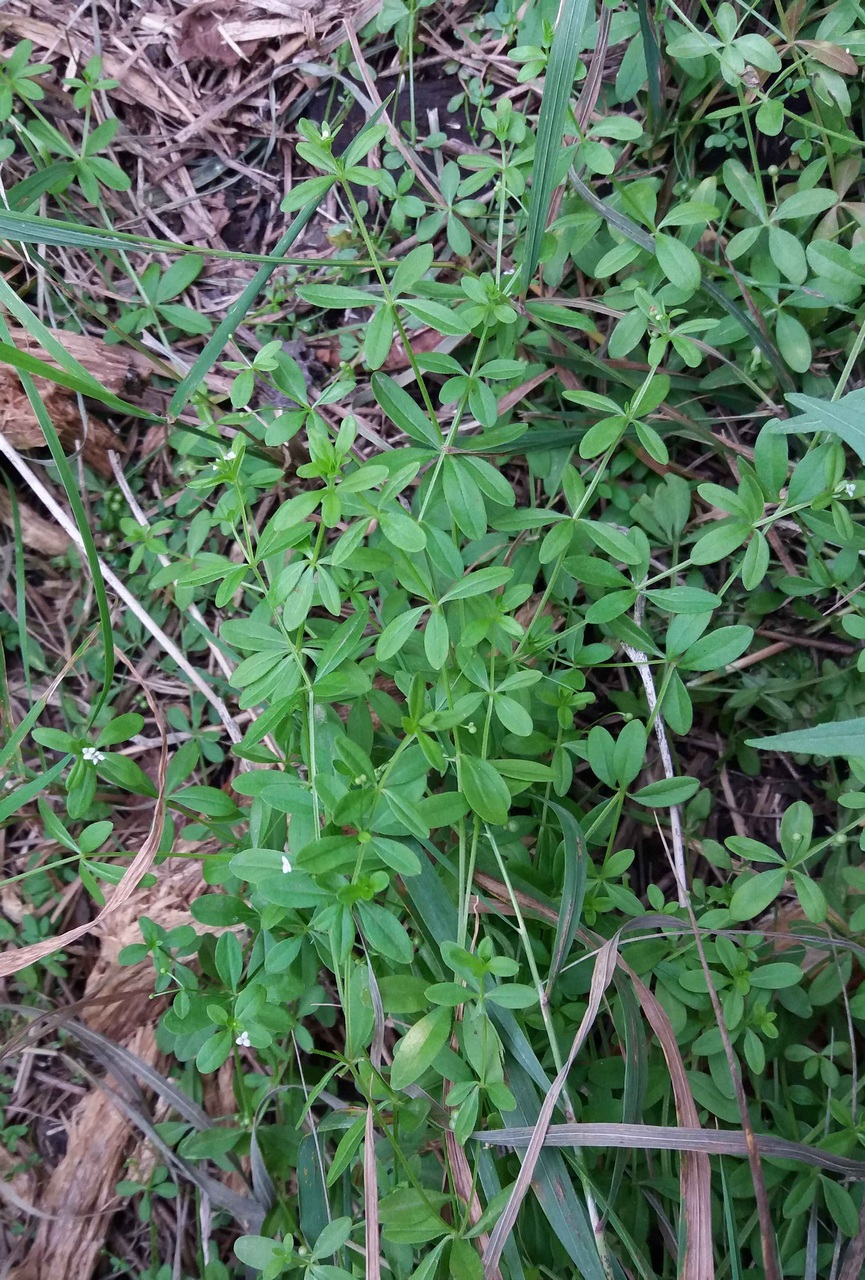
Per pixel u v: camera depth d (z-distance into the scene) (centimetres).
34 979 26
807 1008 23
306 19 27
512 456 26
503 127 23
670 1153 23
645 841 26
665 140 25
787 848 23
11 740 23
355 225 27
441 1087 23
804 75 24
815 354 25
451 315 21
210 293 27
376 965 23
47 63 27
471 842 23
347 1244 22
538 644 23
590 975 23
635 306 24
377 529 24
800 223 25
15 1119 26
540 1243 22
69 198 27
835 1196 22
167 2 27
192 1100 25
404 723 21
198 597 27
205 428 27
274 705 21
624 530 25
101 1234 26
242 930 26
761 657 25
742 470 22
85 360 26
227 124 27
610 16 24
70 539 27
